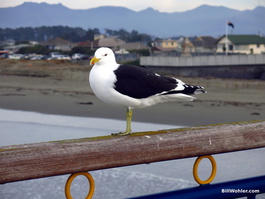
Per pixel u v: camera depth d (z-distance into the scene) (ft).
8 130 55.98
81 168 8.04
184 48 191.01
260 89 106.01
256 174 32.30
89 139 8.50
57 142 8.09
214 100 83.97
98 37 479.82
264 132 9.77
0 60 162.61
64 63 172.04
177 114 67.51
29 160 7.50
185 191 8.74
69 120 63.82
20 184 32.19
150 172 34.42
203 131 9.19
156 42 355.77
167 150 8.83
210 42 322.14
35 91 100.63
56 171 7.77
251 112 70.64
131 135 8.95
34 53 329.93
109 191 30.81
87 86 114.11
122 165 8.49
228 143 9.37
